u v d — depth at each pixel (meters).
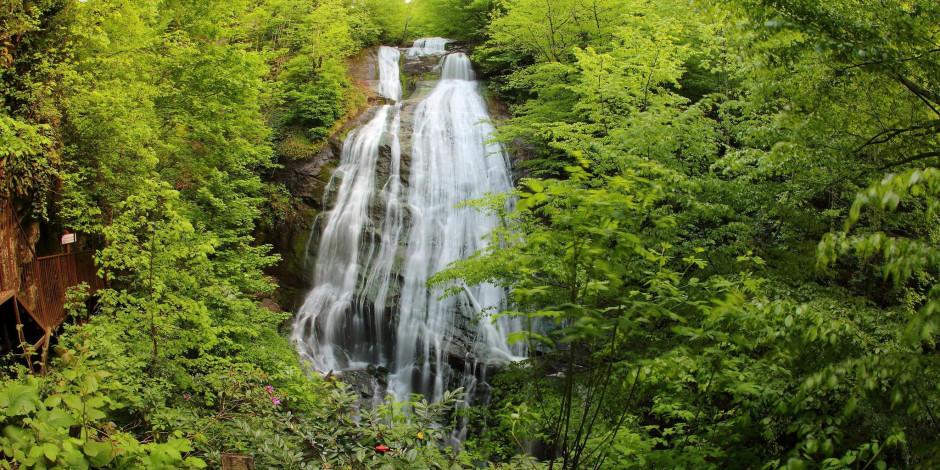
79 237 13.10
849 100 7.39
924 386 3.36
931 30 6.55
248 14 20.22
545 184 3.84
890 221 9.56
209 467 4.91
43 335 10.03
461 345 16.91
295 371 10.38
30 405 2.89
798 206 8.92
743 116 10.44
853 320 6.16
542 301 7.70
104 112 11.09
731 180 9.14
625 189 4.08
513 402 10.19
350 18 26.56
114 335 7.05
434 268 18.94
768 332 3.99
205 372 8.69
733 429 5.04
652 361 4.12
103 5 11.26
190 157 15.53
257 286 15.54
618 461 5.37
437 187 20.70
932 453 3.66
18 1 9.98
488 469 5.24
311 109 21.97
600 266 3.63
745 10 6.75
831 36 6.20
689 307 4.77
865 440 4.66
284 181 20.95
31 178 11.00
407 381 16.72
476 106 24.20
